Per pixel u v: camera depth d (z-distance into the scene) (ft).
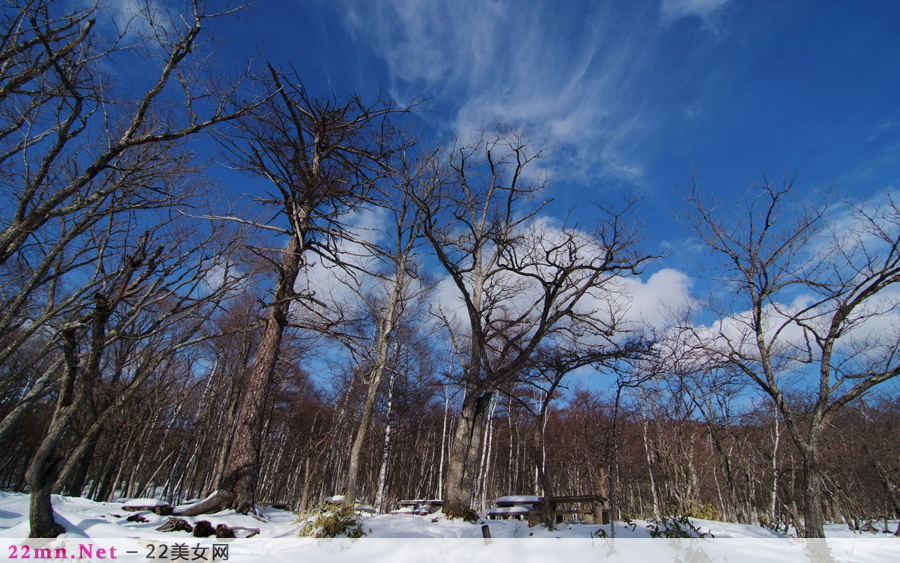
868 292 37.17
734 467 83.46
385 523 36.24
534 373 41.75
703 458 94.58
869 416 75.82
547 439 111.55
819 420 37.58
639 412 79.15
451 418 110.93
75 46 26.45
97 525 28.60
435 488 121.80
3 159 29.60
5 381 34.45
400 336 72.79
